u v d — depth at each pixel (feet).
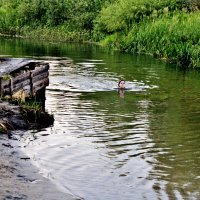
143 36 156.56
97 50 160.04
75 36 204.33
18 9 240.12
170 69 113.91
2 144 43.42
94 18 209.67
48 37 214.90
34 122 52.24
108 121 56.85
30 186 33.94
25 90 60.85
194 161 43.21
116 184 36.86
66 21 221.05
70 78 91.20
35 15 233.35
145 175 39.14
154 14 176.76
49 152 43.39
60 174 38.01
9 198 31.07
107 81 89.61
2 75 57.11
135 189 36.06
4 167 37.04
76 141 47.67
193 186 37.17
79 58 130.72
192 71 112.16
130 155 44.21
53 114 58.75
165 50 139.44
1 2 256.32
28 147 44.06
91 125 54.49
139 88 83.30
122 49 163.63
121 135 50.83
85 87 81.51
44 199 32.01
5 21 238.68
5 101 54.60
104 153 44.37
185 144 48.42
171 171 40.40
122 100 71.00
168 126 55.47
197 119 59.57
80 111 61.77
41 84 66.54
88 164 41.06
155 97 74.74
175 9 181.57
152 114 61.72
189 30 140.36
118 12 187.42
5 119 49.16
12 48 156.25
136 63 123.44
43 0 233.35
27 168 37.83
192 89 84.23
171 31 144.46
